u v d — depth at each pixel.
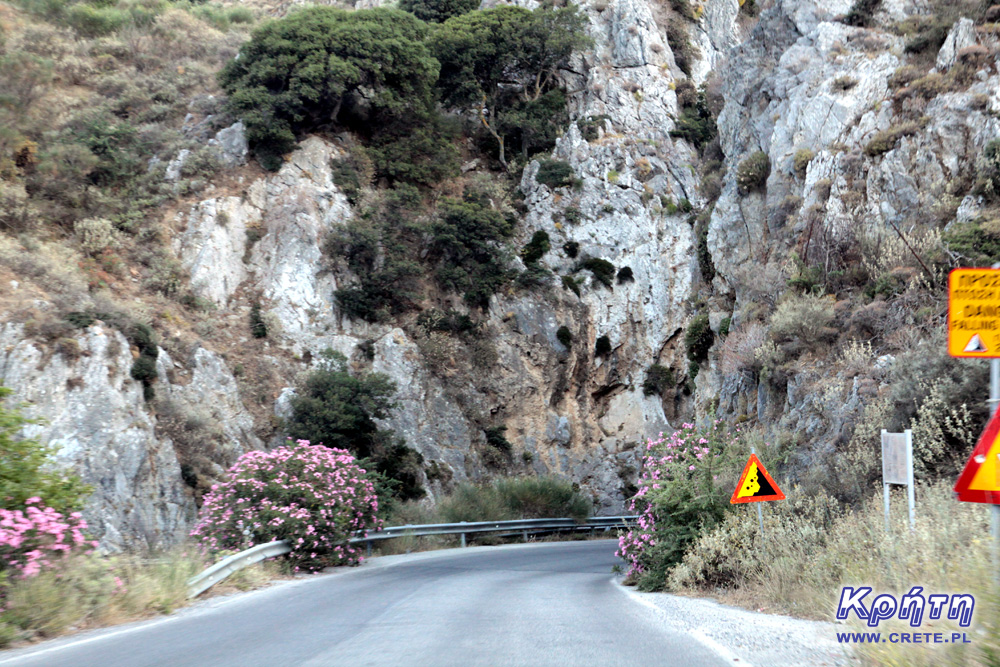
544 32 49.66
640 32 53.66
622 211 45.66
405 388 37.31
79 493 11.12
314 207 40.09
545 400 41.06
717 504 13.28
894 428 13.30
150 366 28.83
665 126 50.72
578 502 36.22
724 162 32.97
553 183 46.47
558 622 8.62
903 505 10.12
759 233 26.12
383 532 24.23
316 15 44.91
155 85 46.25
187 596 11.68
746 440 15.12
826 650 6.27
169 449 27.91
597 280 43.88
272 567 16.34
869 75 23.25
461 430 38.09
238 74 43.50
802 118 24.31
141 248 35.91
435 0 57.88
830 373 17.31
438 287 41.75
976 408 11.98
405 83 44.56
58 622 8.80
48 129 40.62
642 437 41.91
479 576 16.50
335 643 7.39
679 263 45.47
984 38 21.41
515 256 43.50
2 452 10.49
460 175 47.56
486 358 40.31
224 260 37.47
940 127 19.98
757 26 29.42
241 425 31.83
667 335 44.09
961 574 6.51
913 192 19.80
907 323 16.42
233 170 40.41
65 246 33.94
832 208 21.19
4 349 25.95
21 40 48.53
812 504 12.26
